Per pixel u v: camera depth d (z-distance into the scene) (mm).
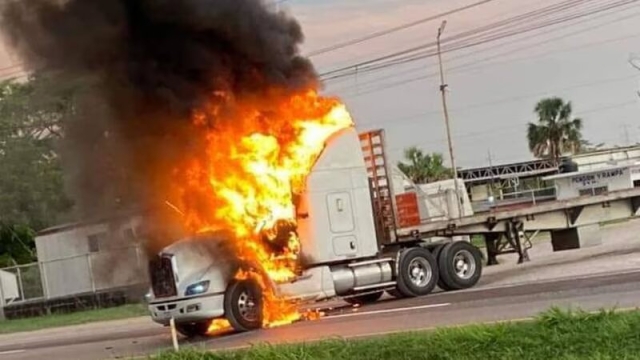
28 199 44156
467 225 26656
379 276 22938
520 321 13258
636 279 18078
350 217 22734
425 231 24594
